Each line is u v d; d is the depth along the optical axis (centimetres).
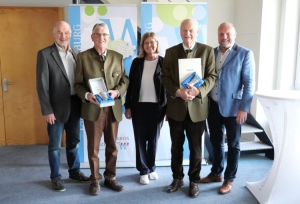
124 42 306
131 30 305
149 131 265
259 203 240
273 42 355
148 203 239
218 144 266
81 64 238
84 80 242
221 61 245
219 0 400
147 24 304
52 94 247
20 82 398
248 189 265
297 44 348
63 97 247
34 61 395
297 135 218
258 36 355
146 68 256
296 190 230
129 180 285
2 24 383
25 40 389
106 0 376
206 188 266
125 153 323
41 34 390
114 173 265
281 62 352
